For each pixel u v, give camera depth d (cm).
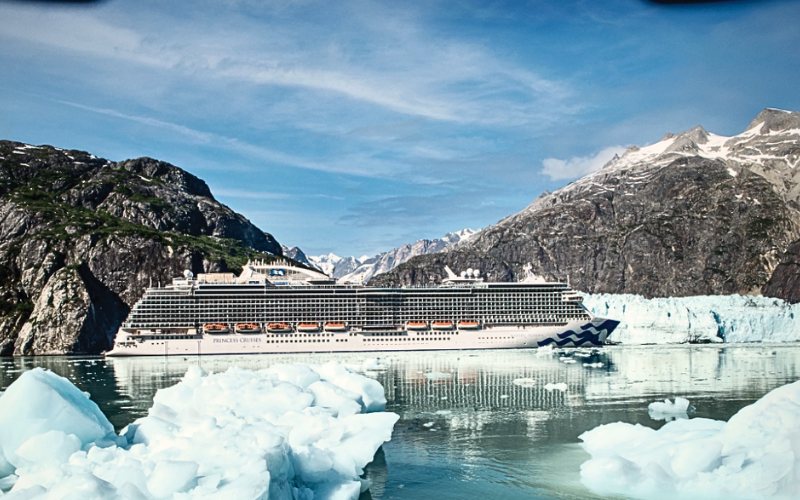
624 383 12675
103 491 3969
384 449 7406
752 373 14350
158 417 6075
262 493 4169
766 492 5247
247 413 6662
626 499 5534
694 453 5644
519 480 6138
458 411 9706
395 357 19700
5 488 4766
